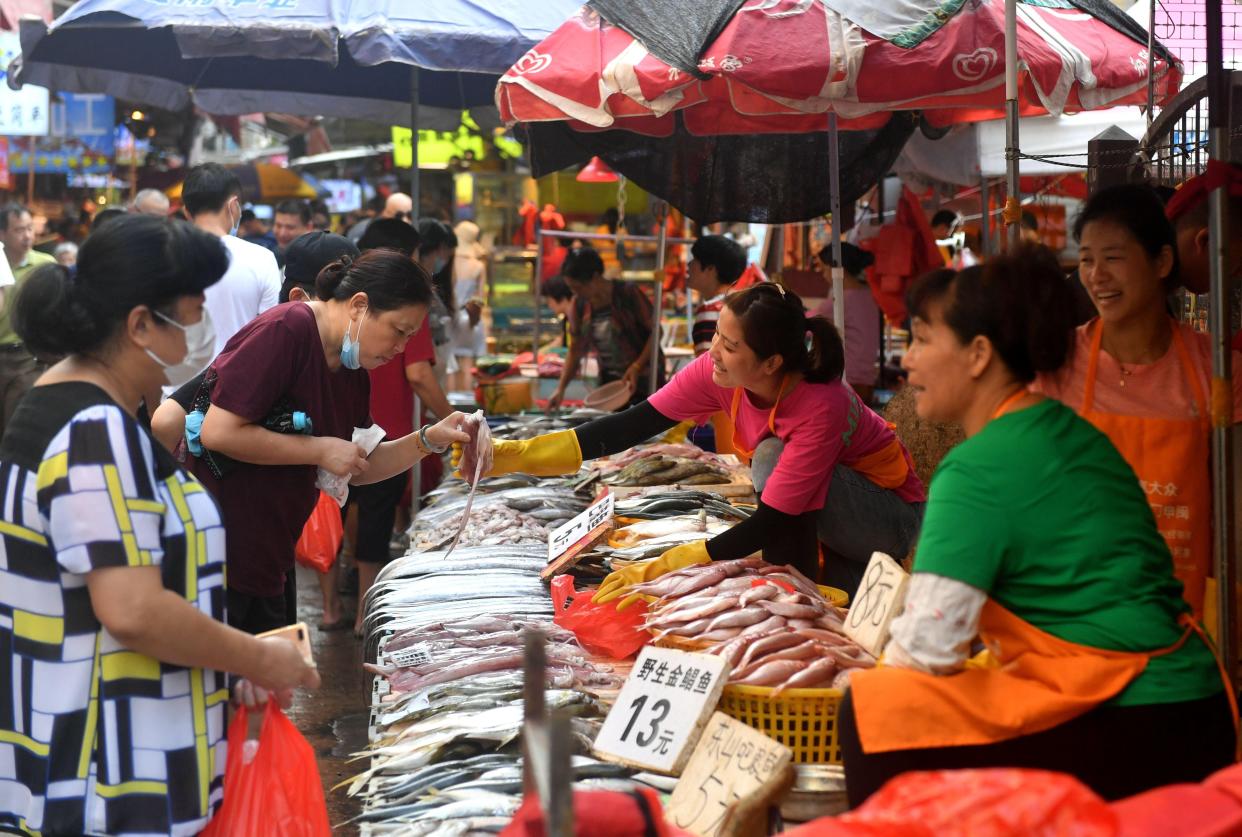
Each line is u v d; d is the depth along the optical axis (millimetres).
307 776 2520
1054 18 4457
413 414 6422
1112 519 2047
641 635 3438
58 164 14875
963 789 1748
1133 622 2023
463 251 11891
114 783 2209
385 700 3318
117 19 5723
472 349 10117
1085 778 2033
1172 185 3969
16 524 2197
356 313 3379
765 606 2949
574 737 2787
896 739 2080
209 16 5625
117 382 2289
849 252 7625
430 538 5023
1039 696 2027
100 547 2107
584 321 8250
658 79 4082
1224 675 2092
